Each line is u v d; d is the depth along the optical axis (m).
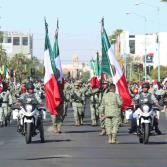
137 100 30.12
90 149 27.11
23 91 33.28
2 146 28.52
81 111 43.84
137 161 22.73
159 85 57.28
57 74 36.03
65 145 28.97
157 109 30.11
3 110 43.06
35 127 29.89
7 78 87.56
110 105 29.80
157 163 22.14
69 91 43.00
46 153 25.38
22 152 25.77
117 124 29.89
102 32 35.88
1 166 21.06
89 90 43.66
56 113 35.94
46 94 35.72
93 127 42.31
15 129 40.25
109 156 24.38
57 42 38.28
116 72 34.78
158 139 32.34
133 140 31.84
